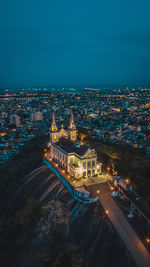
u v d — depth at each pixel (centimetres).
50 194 9450
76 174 9562
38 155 14762
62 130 12300
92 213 7588
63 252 6206
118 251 6075
